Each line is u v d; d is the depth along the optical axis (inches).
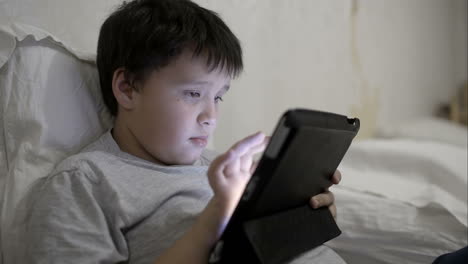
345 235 39.1
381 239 37.7
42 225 22.1
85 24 37.6
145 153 28.2
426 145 56.3
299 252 22.5
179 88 26.0
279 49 59.5
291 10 60.8
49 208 22.5
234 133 54.2
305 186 23.8
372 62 79.9
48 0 34.9
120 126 28.8
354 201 40.7
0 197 26.3
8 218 24.8
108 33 29.2
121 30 28.3
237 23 52.8
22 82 27.0
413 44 92.0
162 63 25.9
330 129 21.8
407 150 51.9
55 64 28.7
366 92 78.7
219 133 52.2
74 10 36.7
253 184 19.0
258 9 55.7
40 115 27.2
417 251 36.6
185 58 26.0
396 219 38.4
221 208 20.1
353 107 75.5
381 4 81.3
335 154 25.2
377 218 38.8
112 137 28.6
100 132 30.4
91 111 30.1
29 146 26.6
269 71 58.3
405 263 36.9
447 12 102.1
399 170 50.1
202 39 26.5
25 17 33.5
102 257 21.6
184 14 28.0
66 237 21.6
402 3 87.6
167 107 26.0
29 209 25.3
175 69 25.9
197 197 27.0
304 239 23.4
